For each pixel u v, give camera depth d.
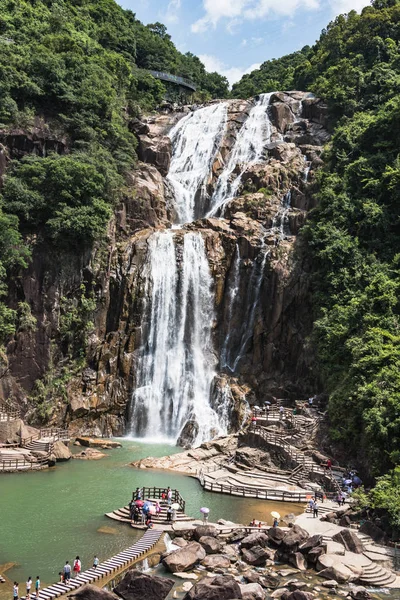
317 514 32.72
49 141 59.94
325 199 58.16
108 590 22.83
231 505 34.28
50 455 41.50
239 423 50.03
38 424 49.41
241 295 57.34
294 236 59.44
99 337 54.72
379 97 70.75
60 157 58.09
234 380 54.03
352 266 53.22
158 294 56.38
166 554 26.31
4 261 49.69
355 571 25.70
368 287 48.78
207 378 54.81
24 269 51.69
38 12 79.06
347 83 75.44
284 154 70.31
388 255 53.75
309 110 77.88
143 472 40.12
